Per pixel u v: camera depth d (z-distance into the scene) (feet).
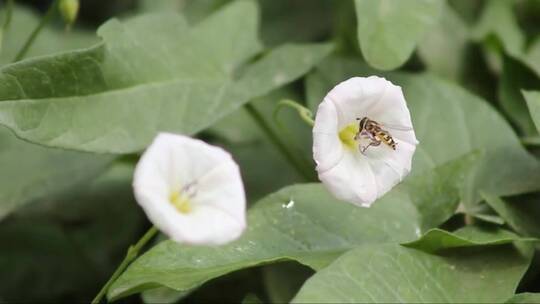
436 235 1.45
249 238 1.49
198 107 1.60
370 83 1.44
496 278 1.46
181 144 1.38
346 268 1.41
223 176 1.39
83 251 1.72
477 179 1.60
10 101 1.48
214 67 1.66
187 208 1.38
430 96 1.68
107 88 1.55
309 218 1.52
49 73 1.50
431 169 1.58
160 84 1.59
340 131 1.46
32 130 1.48
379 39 1.60
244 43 1.70
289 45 1.71
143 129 1.55
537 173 1.60
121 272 1.47
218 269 1.44
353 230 1.52
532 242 1.49
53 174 1.66
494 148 1.63
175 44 1.63
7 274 1.72
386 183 1.46
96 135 1.52
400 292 1.42
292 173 1.72
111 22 1.58
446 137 1.65
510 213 1.55
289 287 1.53
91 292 1.71
